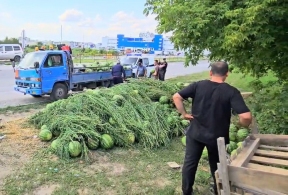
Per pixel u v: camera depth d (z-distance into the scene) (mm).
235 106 3377
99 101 6613
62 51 11852
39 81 11086
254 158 2998
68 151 5355
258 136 3535
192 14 4938
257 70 5523
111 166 5152
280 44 4844
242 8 4711
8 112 9508
